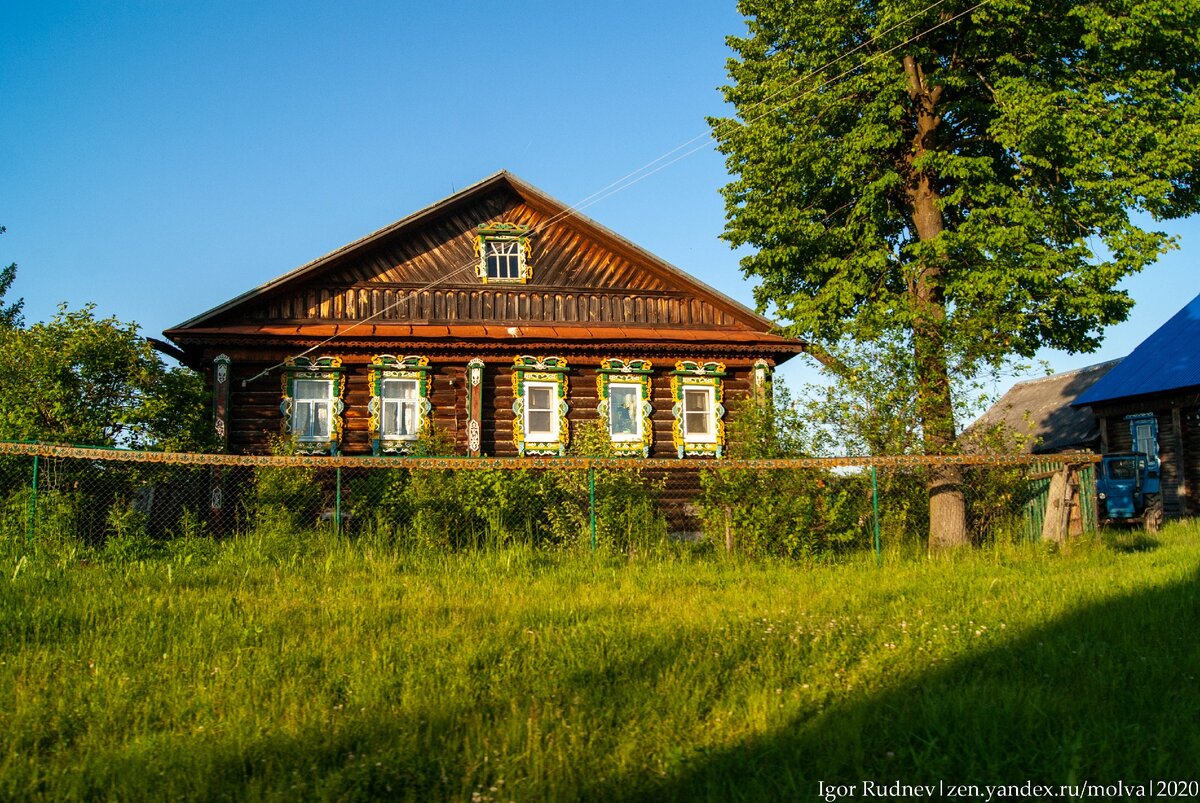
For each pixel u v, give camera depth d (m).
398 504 15.71
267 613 10.12
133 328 16.50
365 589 11.75
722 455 22.64
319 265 21.72
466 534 15.58
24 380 15.42
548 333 22.00
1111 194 16.61
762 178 19.20
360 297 22.14
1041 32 17.34
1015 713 6.62
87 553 13.57
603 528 15.38
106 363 15.75
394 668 7.97
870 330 17.02
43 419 15.57
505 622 9.74
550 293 23.11
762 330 23.73
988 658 8.12
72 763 6.08
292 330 20.84
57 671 8.08
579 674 7.72
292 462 13.76
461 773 5.83
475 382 21.56
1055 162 17.22
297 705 7.02
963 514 16.38
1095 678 7.40
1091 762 5.88
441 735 6.38
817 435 16.75
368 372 21.44
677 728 6.59
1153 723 6.53
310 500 16.59
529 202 23.55
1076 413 36.12
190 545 14.05
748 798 5.49
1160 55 17.69
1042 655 8.02
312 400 21.19
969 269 17.41
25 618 9.55
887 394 16.75
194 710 7.07
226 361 20.50
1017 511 16.91
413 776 5.79
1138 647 8.37
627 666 7.94
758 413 17.17
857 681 7.58
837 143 18.62
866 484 16.20
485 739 6.24
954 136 19.31
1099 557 14.68
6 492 14.54
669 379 22.91
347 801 5.44
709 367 23.00
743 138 19.22
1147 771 5.76
